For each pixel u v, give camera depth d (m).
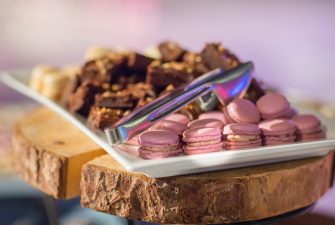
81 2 2.08
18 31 2.07
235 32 1.94
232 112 0.78
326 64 1.79
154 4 2.04
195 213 0.71
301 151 0.75
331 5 1.78
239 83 0.81
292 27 1.84
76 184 0.81
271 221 0.75
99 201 0.74
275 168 0.75
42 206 1.36
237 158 0.70
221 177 0.71
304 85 1.82
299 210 0.78
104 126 0.83
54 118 1.00
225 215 0.72
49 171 0.81
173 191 0.71
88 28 2.09
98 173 0.74
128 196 0.72
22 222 1.32
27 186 1.35
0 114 1.64
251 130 0.74
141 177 0.72
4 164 1.37
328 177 0.85
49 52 2.10
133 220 0.76
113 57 0.98
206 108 0.82
